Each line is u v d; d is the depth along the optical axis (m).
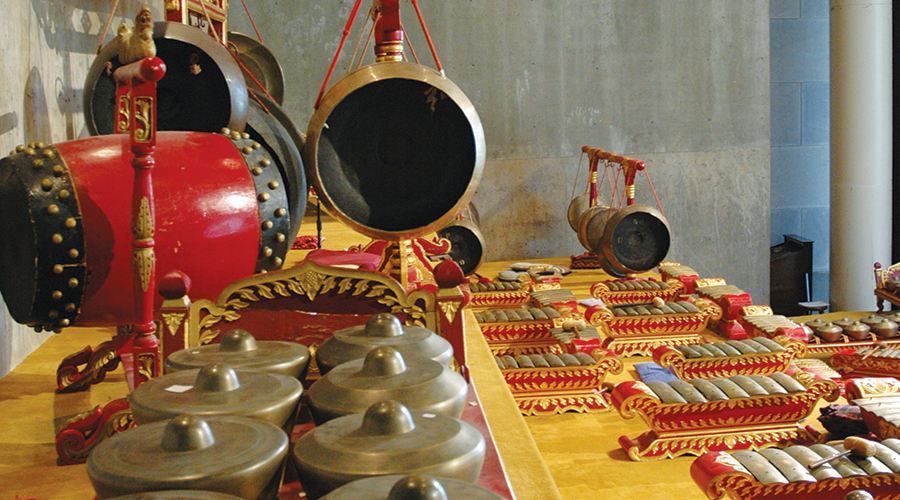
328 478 0.62
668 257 6.55
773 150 7.11
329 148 1.73
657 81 6.39
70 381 1.61
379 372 0.81
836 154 6.39
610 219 4.71
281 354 0.94
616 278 4.89
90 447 1.22
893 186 6.84
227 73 1.88
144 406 0.75
